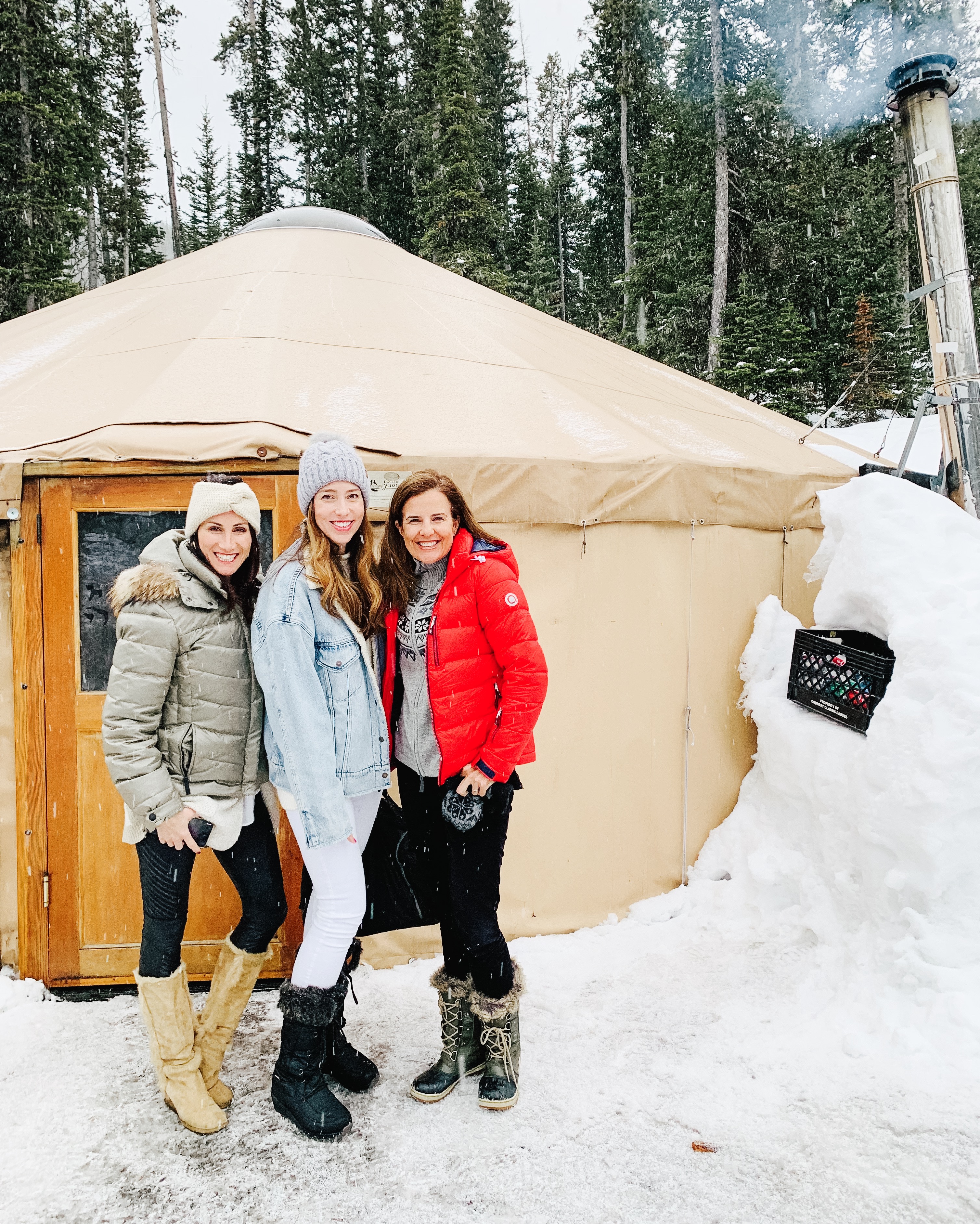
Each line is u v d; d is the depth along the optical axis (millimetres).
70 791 2607
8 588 2570
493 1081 2035
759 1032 2342
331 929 1894
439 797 2021
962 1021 2182
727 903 3029
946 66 3285
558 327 5148
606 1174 1806
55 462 2512
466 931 1969
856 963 2486
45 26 17922
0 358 3664
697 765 3256
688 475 3078
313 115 34281
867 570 2852
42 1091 2082
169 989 1940
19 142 17531
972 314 3334
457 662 1954
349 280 4516
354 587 1955
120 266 31219
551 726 2955
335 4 35250
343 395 3018
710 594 3258
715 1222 1670
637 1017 2424
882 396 17203
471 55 30125
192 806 1825
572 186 36594
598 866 3053
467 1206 1714
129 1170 1814
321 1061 1968
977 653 2412
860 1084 2094
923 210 3369
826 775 2748
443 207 22859
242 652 1907
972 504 3309
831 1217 1683
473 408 3150
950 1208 1705
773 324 17047
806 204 19266
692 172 20094
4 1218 1666
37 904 2600
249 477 2598
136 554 2611
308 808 1771
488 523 2785
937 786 2312
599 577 2998
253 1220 1678
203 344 3275
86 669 2617
